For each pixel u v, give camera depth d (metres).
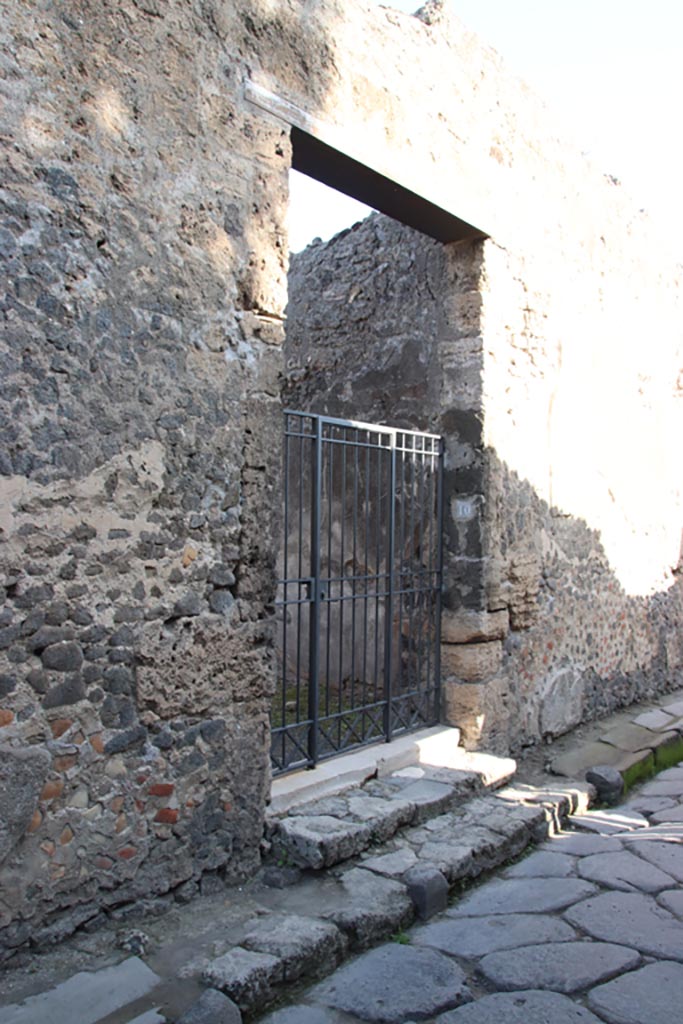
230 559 3.36
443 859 3.52
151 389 3.08
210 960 2.75
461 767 4.57
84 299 2.88
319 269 6.68
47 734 2.76
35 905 2.72
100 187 2.94
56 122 2.82
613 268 6.59
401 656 5.43
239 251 3.41
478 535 4.98
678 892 3.46
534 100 5.53
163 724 3.10
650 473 7.22
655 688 7.19
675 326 7.70
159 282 3.11
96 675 2.90
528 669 5.47
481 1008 2.61
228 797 3.34
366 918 3.04
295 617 6.72
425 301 5.76
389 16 4.30
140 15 3.09
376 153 4.16
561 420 5.86
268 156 3.55
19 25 2.73
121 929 2.92
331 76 3.90
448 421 5.15
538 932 3.12
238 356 3.40
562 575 5.86
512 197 5.28
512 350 5.32
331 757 4.28
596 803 4.82
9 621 2.67
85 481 2.87
